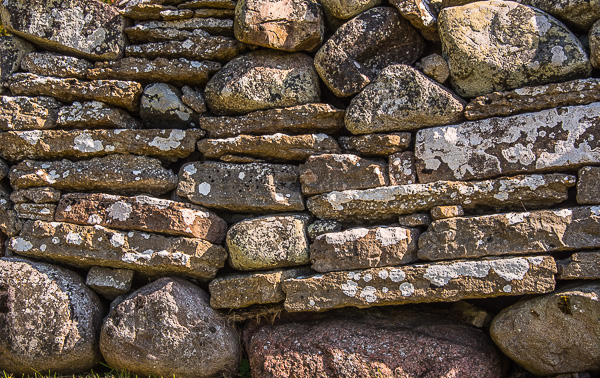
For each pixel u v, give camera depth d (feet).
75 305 10.98
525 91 10.22
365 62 11.30
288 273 10.92
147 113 11.80
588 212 9.68
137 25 11.82
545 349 9.55
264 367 10.27
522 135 10.21
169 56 11.79
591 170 9.81
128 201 11.28
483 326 10.68
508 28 10.39
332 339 10.32
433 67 10.77
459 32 10.46
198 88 12.06
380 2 11.35
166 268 11.14
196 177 11.49
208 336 10.69
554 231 9.74
